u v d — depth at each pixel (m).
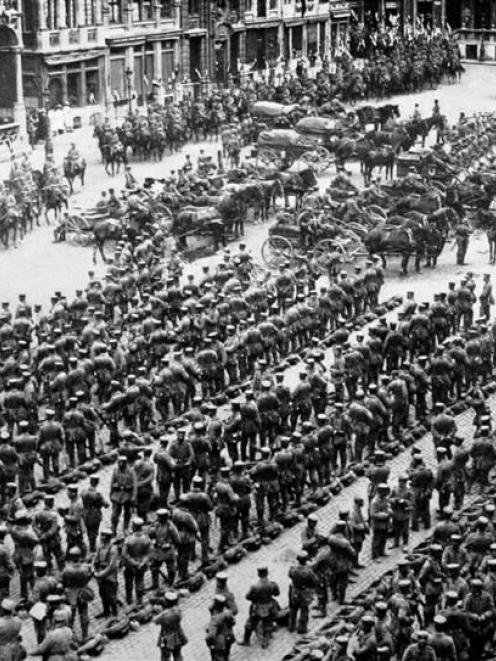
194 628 30.64
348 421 39.03
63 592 29.19
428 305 46.56
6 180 65.75
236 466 34.09
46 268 58.47
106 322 47.44
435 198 60.91
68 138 85.38
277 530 35.31
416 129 79.19
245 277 52.12
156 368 44.97
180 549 32.16
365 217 60.41
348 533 32.00
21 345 42.50
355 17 118.38
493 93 103.00
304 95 91.44
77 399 38.41
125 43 93.69
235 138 76.94
